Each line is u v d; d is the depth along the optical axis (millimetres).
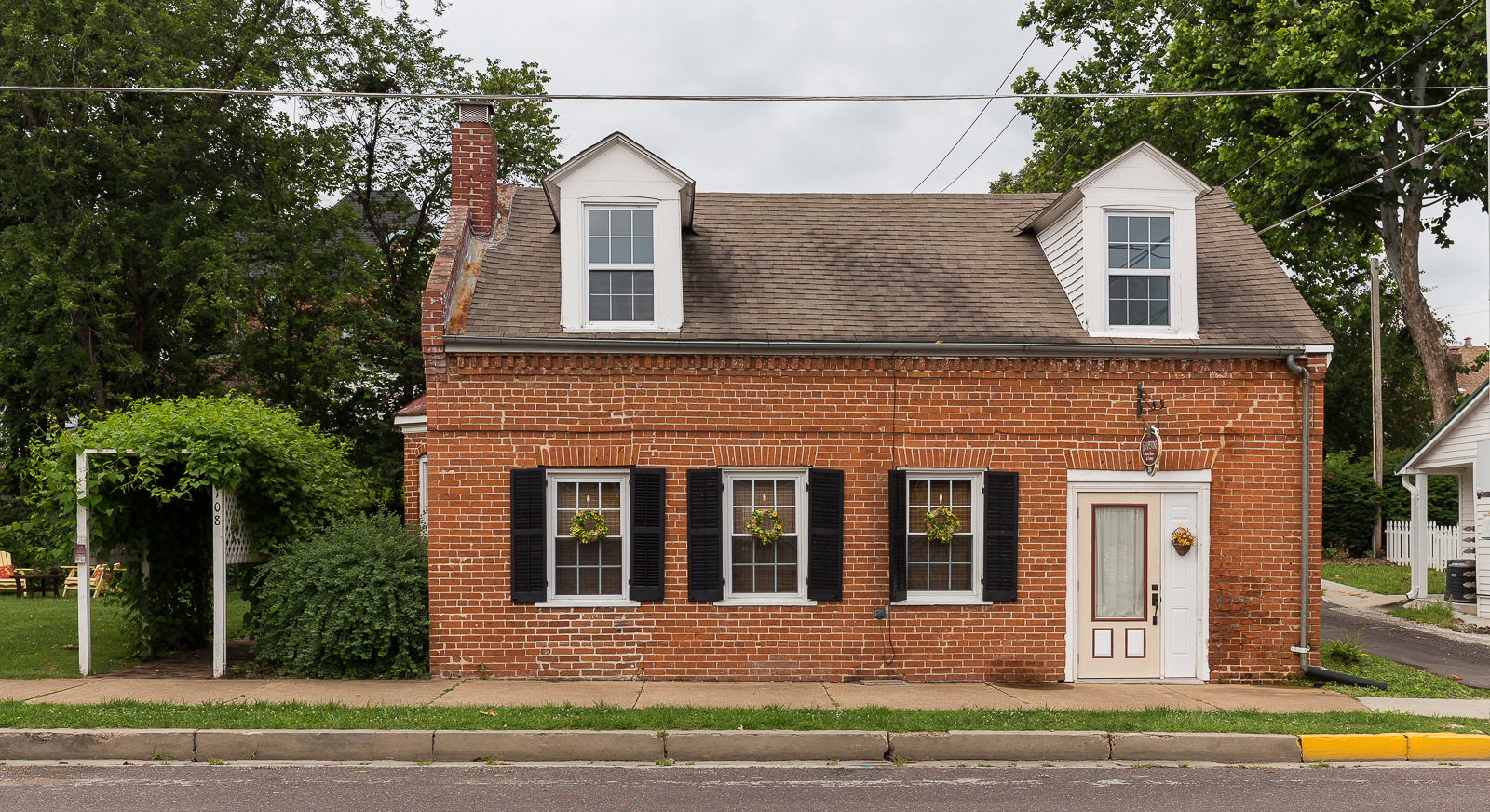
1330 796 7242
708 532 10945
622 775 7633
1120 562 11320
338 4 24953
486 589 10781
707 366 11023
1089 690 10617
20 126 20125
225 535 10922
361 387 25406
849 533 11109
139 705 8938
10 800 6777
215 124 22516
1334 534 29750
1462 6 20141
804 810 6730
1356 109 21750
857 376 11156
